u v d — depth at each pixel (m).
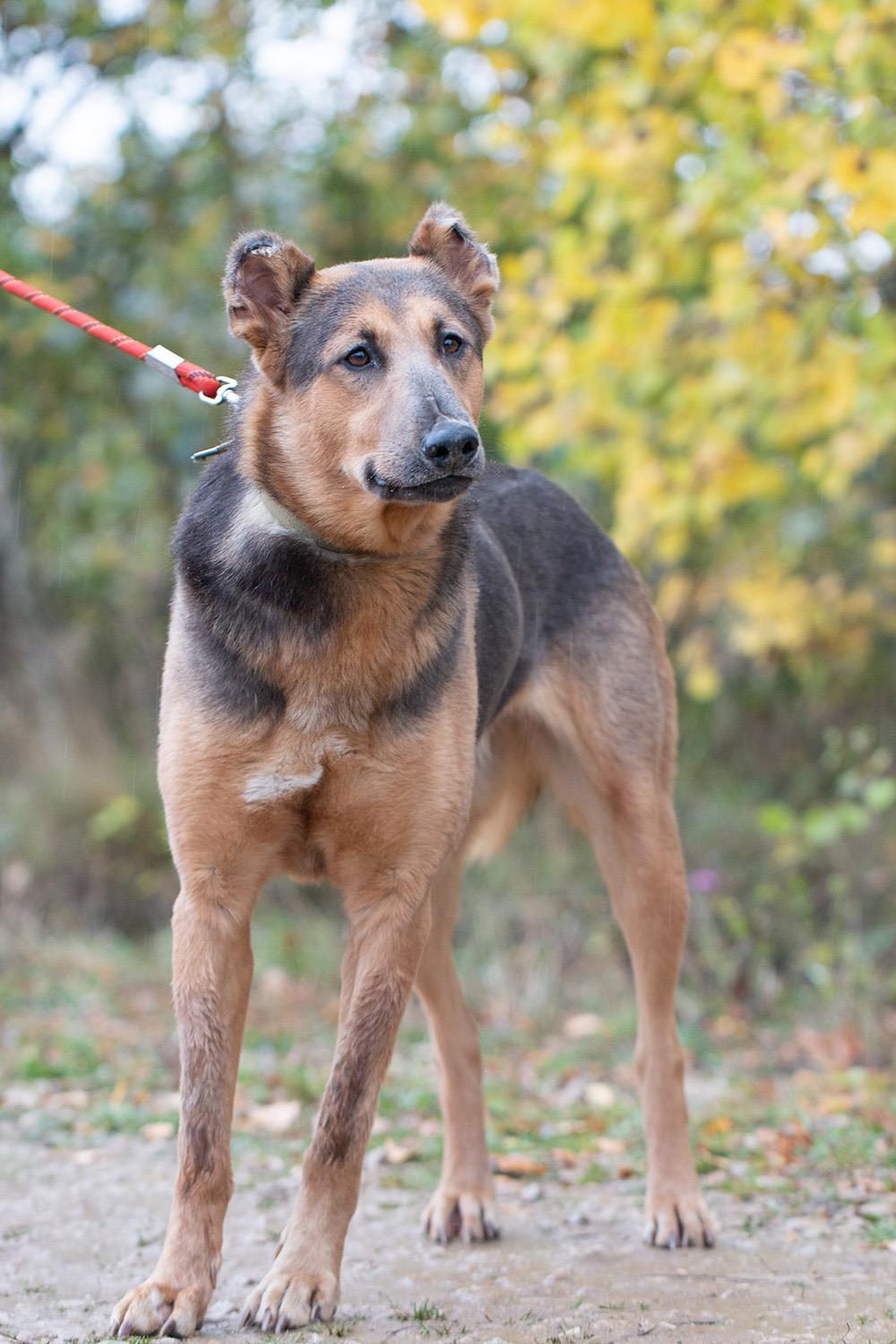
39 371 12.49
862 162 7.22
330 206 12.81
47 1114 6.41
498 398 9.13
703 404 8.71
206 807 4.06
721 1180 5.34
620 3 7.74
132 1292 3.72
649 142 8.19
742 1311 3.93
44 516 13.15
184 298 12.44
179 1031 3.97
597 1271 4.36
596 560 5.46
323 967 9.81
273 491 4.09
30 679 12.95
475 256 4.58
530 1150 5.82
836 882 8.88
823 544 11.00
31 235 11.95
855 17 7.01
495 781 5.47
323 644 4.01
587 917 9.83
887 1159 5.46
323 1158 3.94
